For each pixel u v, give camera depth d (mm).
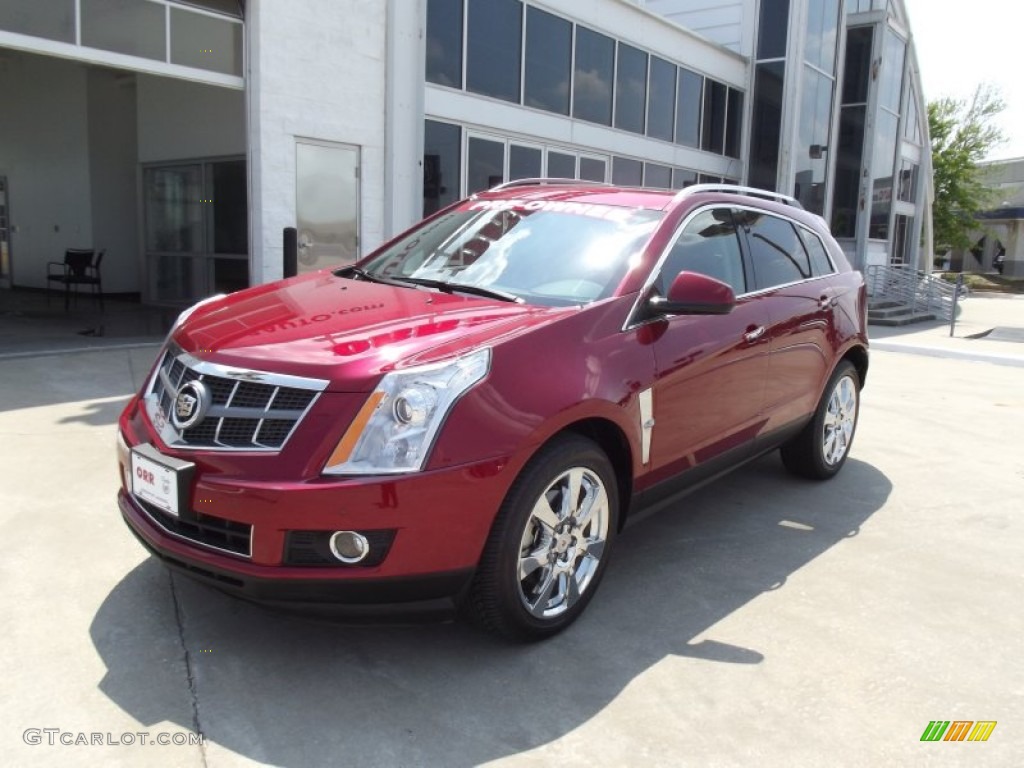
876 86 21984
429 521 2699
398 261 4285
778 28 18891
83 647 2990
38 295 14445
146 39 8109
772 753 2596
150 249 13773
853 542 4441
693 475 3967
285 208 9422
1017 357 11930
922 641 3365
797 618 3520
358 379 2711
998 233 49938
